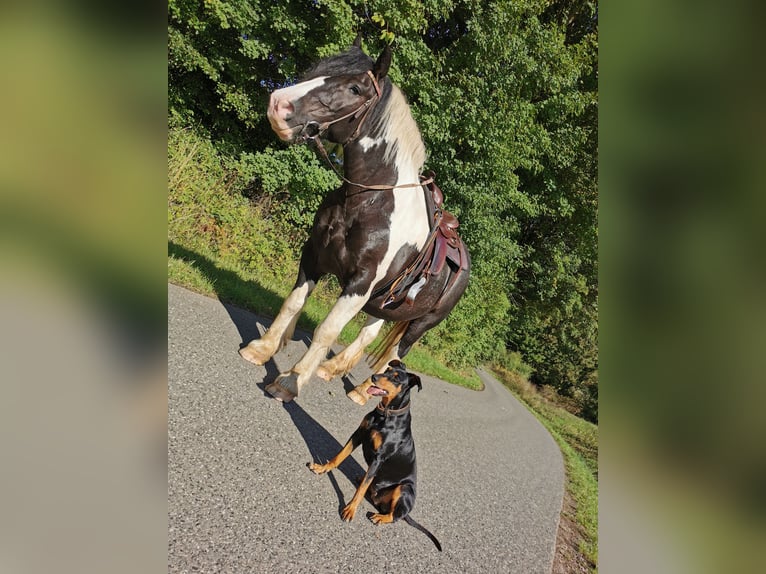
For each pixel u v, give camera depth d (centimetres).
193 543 216
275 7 848
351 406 454
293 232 942
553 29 1256
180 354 353
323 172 939
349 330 756
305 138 345
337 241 379
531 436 948
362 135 359
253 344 402
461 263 464
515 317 1881
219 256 724
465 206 1229
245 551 227
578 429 1744
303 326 618
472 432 662
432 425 581
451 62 1139
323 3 845
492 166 1177
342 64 348
